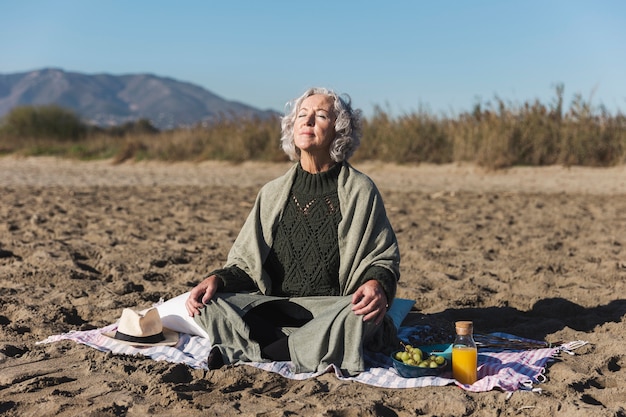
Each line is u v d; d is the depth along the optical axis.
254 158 18.66
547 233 7.79
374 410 2.98
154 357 3.70
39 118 29.34
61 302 4.84
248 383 3.38
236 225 8.52
